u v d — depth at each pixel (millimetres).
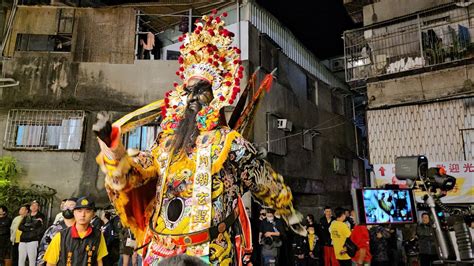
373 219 2578
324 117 13953
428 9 9977
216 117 1823
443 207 2459
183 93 1979
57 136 9578
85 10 10625
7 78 9969
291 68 12109
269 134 9969
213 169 1705
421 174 2480
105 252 3740
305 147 12031
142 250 1729
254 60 9938
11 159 9172
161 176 1756
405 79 10188
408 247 8430
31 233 7258
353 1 11375
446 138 9602
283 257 8688
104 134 1370
